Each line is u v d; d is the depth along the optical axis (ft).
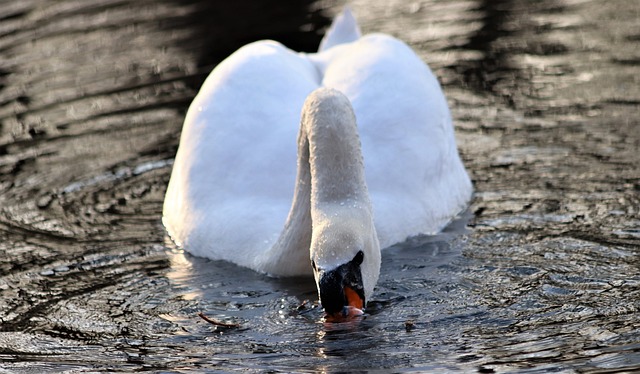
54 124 57.36
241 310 37.35
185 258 42.68
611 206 45.09
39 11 77.41
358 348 33.68
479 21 72.59
